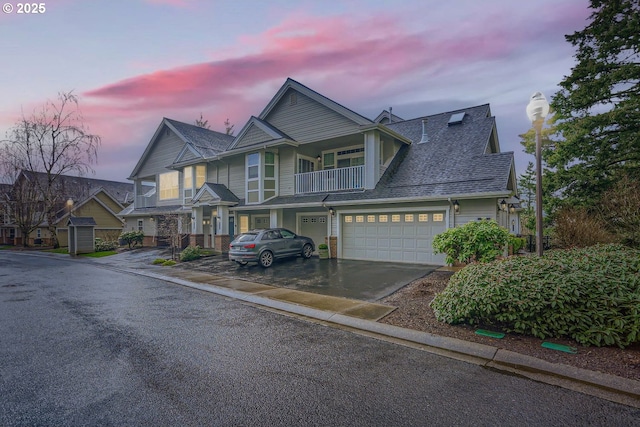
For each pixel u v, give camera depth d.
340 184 14.95
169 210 21.27
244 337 5.34
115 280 11.10
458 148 14.12
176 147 23.03
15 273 12.88
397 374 3.99
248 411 3.18
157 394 3.50
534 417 3.09
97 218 31.02
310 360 4.41
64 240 30.03
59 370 4.08
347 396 3.47
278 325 6.02
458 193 11.03
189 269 12.88
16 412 3.14
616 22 12.63
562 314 4.71
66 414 3.11
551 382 3.76
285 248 13.30
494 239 7.75
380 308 6.81
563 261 5.62
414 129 17.64
